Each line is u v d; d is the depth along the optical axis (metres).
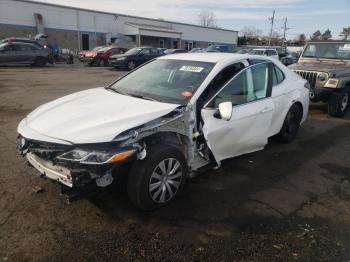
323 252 3.03
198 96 3.87
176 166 3.64
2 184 4.05
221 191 4.12
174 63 4.68
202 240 3.14
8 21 34.50
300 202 3.93
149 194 3.43
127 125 3.24
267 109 4.78
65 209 3.56
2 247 2.95
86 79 15.66
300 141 6.27
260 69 4.89
